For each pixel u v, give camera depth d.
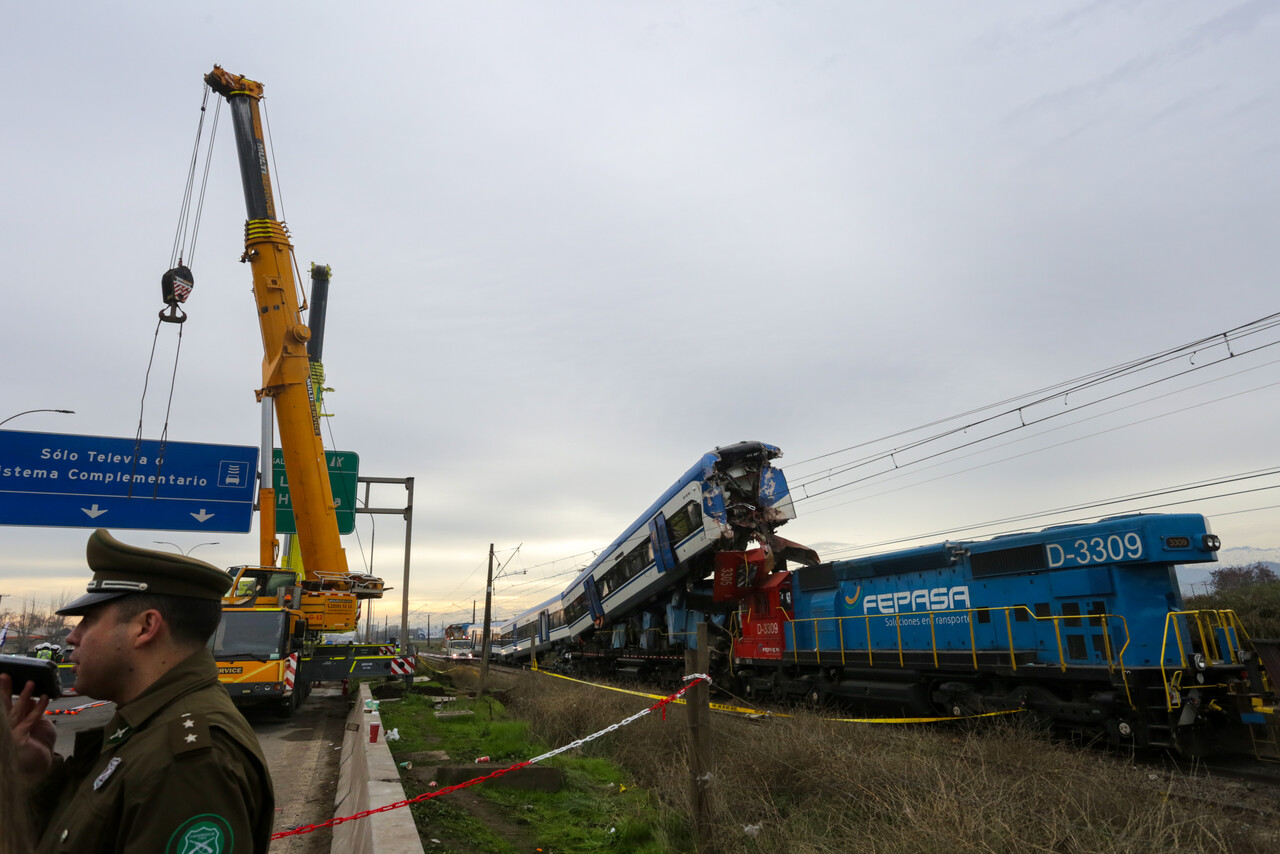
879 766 7.62
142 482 20.16
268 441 18.12
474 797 7.38
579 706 12.82
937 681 14.47
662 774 8.31
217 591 2.23
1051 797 6.75
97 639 2.04
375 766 6.63
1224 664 10.72
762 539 20.20
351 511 26.12
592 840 6.21
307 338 16.89
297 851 6.71
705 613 22.28
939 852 5.29
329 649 16.75
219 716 1.95
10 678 2.12
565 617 33.16
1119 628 11.31
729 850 5.97
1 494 18.83
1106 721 11.37
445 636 70.44
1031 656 12.31
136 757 1.81
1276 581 25.53
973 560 13.97
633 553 24.75
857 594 16.70
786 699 18.75
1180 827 5.95
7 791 1.35
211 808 1.75
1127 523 11.32
